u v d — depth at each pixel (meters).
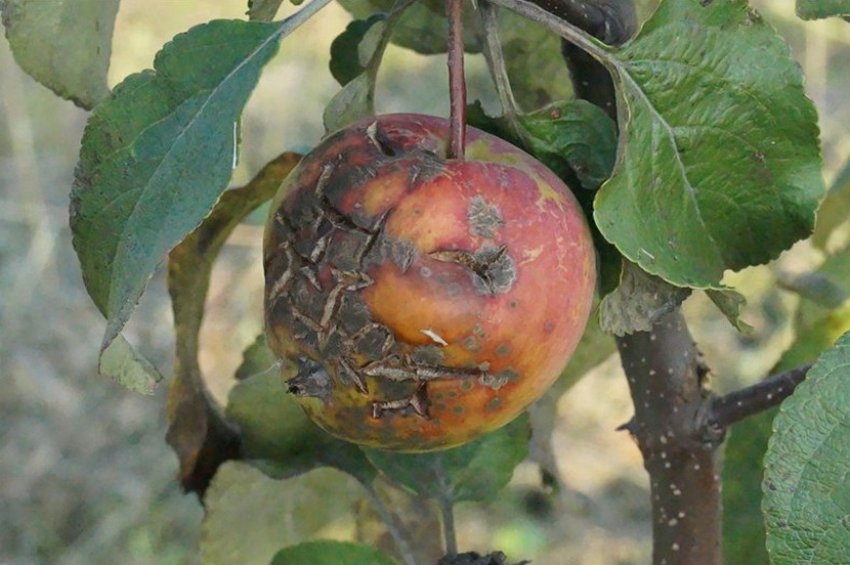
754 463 0.82
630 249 0.69
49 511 2.15
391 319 0.69
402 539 0.81
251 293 2.37
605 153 0.73
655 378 0.78
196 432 0.82
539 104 0.81
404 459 0.80
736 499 0.83
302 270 0.70
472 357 0.69
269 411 0.82
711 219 0.70
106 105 0.68
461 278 0.69
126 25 2.83
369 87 0.74
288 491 0.83
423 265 0.69
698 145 0.70
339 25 2.77
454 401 0.70
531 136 0.73
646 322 0.71
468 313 0.69
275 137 2.60
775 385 0.78
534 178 0.70
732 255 0.71
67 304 2.44
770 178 0.70
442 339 0.69
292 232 0.70
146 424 2.29
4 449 2.21
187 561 2.11
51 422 2.27
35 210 2.52
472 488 0.80
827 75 2.60
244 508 0.83
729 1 0.70
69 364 2.34
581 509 2.16
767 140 0.70
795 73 0.70
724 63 0.70
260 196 0.80
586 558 2.07
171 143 0.68
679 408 0.78
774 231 0.70
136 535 2.13
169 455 2.24
